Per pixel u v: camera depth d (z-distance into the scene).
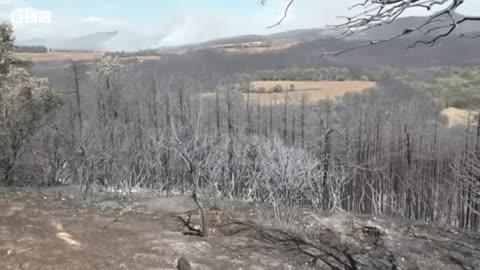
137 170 15.23
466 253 9.51
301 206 13.01
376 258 8.73
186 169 13.73
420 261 8.85
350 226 10.70
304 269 7.09
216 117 15.82
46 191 11.72
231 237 8.65
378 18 2.06
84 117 16.16
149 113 16.39
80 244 7.18
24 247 6.77
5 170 12.84
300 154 14.26
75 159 13.35
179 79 17.45
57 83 16.47
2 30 14.56
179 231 8.66
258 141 15.30
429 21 2.01
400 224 11.24
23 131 12.89
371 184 16.02
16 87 12.93
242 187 14.46
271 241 8.72
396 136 18.16
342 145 17.03
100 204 10.70
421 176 16.23
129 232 8.16
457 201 14.45
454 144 16.64
